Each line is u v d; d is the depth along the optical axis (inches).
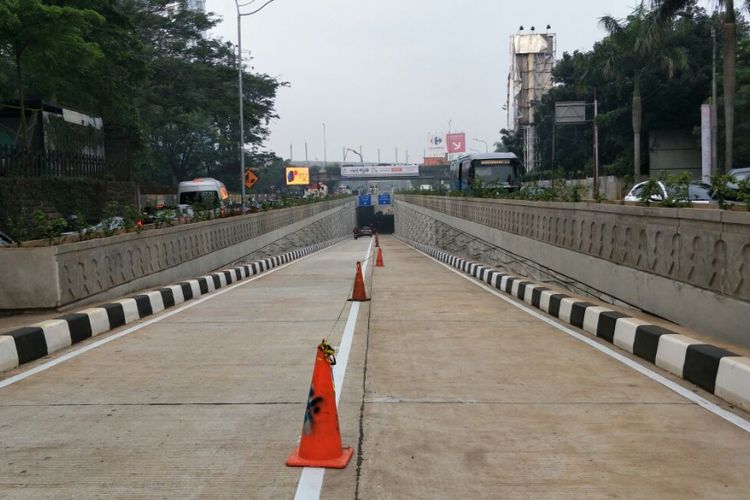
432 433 205.9
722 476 171.6
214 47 1934.1
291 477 171.3
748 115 1581.0
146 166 2250.2
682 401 239.5
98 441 199.8
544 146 2586.1
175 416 224.4
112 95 1245.1
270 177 4741.6
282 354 323.3
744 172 732.0
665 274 364.2
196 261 706.8
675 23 1380.4
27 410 231.6
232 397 247.8
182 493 162.4
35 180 936.3
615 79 1768.0
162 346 344.8
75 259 422.3
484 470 176.4
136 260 526.9
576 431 207.5
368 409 231.0
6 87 1019.9
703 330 318.0
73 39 905.5
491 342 352.8
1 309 396.8
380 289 619.8
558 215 577.3
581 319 395.2
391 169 5019.7
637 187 798.5
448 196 1403.8
